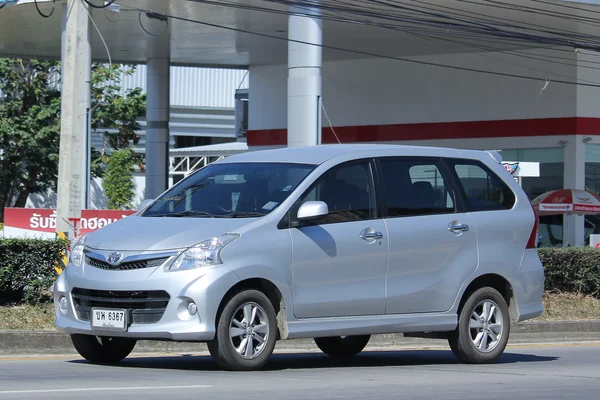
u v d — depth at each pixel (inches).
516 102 1979.6
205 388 490.6
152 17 1660.9
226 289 537.0
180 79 3304.6
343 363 680.4
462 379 573.0
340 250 585.3
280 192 585.3
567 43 1679.4
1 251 849.5
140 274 537.0
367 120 2178.9
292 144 1396.4
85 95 1075.9
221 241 542.0
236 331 547.8
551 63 1926.7
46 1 1576.0
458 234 638.5
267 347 558.6
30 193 2753.4
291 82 1403.8
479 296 649.0
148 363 634.8
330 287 581.6
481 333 652.7
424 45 1945.1
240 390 486.6
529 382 568.4
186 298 529.3
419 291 618.5
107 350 626.2
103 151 2844.5
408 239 614.5
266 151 647.1
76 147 1059.3
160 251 540.1
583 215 1913.1
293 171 599.5
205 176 629.9
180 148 3112.7
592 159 1927.9
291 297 565.3
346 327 588.7
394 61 2139.5
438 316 628.7
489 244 654.5
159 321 531.8
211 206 594.6
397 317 611.5
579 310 1074.1
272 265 556.1
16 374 559.5
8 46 2151.8
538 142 1951.3
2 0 1625.2
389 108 2148.1
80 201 1059.3
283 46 2043.6
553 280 1127.6
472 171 665.6
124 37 1953.7
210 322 532.7
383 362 691.4
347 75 2209.6
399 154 635.5
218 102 3353.8
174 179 3019.2
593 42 1807.3
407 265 613.9
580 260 1130.7
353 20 1571.1
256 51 2123.5
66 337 735.7
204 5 1584.6
